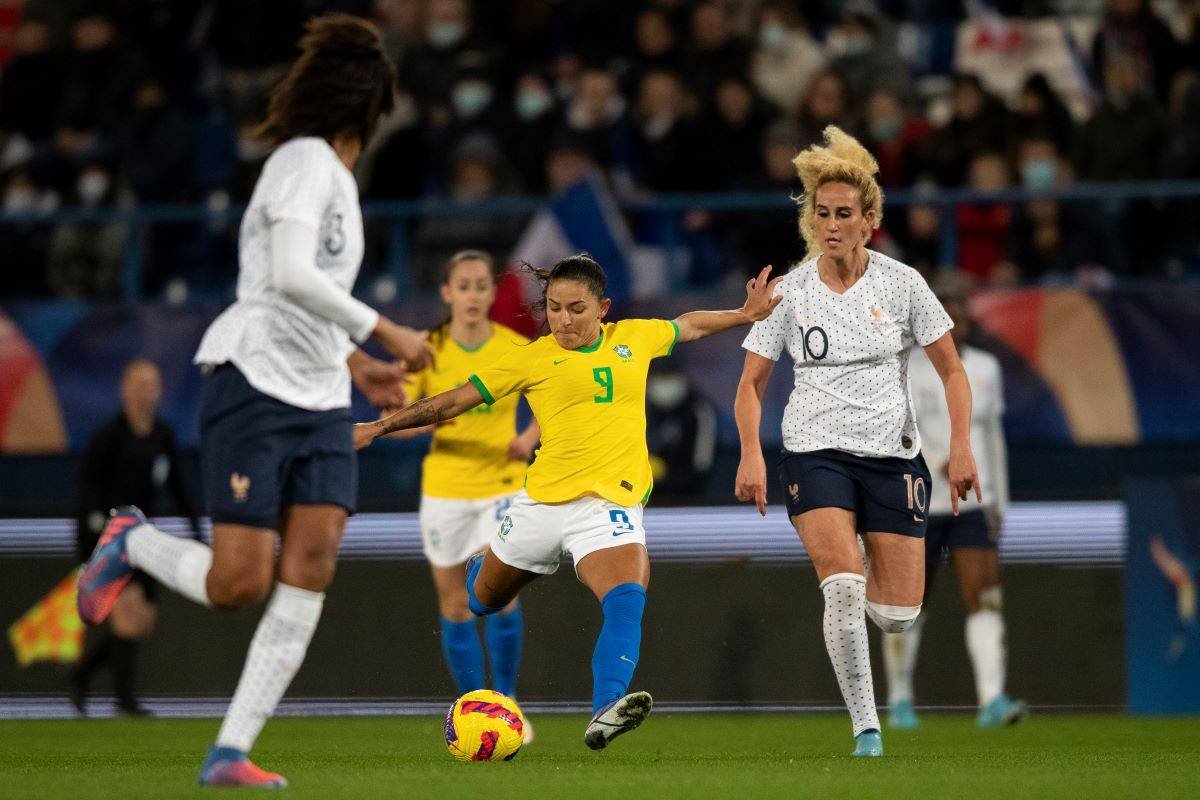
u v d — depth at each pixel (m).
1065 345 40.75
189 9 56.62
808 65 52.28
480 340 27.75
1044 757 21.59
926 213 44.19
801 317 21.48
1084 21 56.12
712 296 42.22
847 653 20.97
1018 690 37.59
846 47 51.84
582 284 20.20
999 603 32.66
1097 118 46.53
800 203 22.81
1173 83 49.72
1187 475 40.62
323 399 15.67
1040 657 37.59
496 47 53.34
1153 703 37.09
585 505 20.23
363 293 47.06
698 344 41.41
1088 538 37.75
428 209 45.34
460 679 27.47
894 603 21.14
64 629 39.66
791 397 21.75
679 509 38.72
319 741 27.33
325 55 15.86
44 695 39.53
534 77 50.12
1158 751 23.53
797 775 17.81
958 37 55.31
